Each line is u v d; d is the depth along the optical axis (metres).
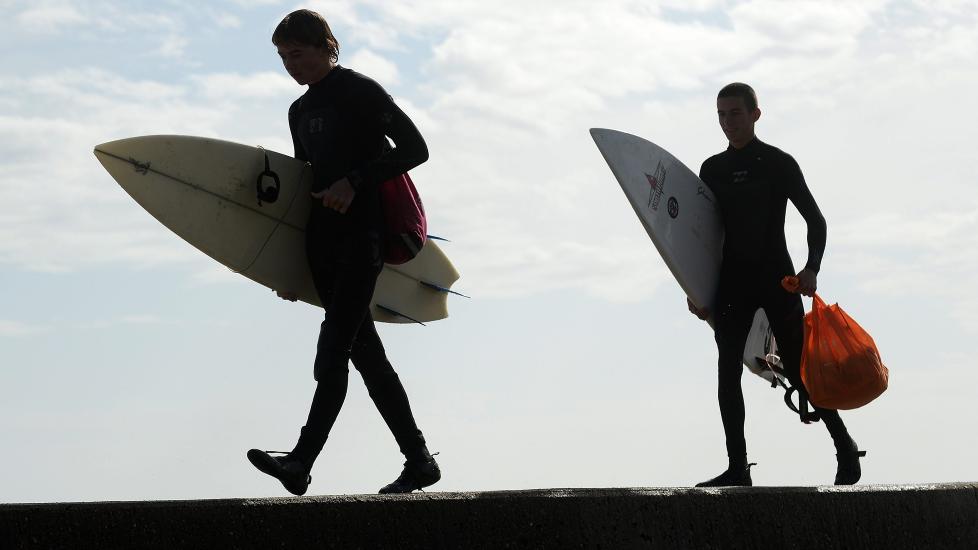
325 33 9.05
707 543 7.98
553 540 7.14
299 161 10.00
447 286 11.56
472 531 6.79
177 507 5.78
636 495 7.64
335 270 8.94
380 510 6.45
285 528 6.11
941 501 10.05
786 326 11.34
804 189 11.34
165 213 9.69
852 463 11.54
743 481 10.99
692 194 11.62
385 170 8.88
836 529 8.96
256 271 9.95
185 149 9.79
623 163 11.59
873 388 10.78
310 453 8.34
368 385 9.19
